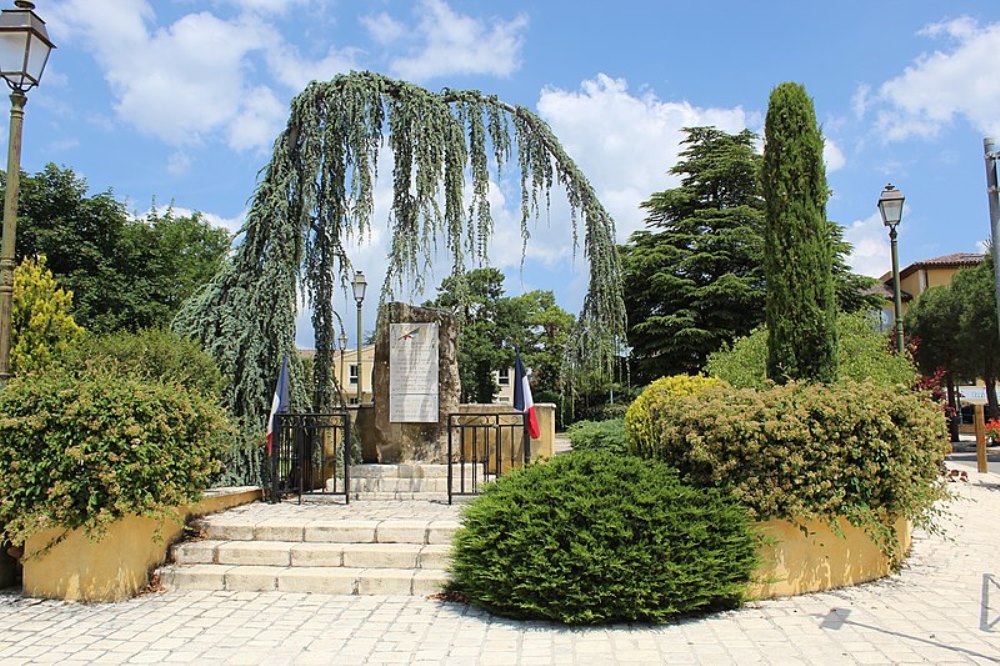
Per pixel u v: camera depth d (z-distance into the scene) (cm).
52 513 607
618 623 545
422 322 1048
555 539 547
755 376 1293
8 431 620
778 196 852
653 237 2659
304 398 970
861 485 639
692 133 2722
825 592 636
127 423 631
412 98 936
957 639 502
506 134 968
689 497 586
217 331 956
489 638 512
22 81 709
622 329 990
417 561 666
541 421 1142
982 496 1305
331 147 942
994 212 506
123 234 2567
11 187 711
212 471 723
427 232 907
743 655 473
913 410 673
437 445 1035
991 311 2608
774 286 848
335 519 761
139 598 624
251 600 615
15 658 475
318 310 1016
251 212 959
